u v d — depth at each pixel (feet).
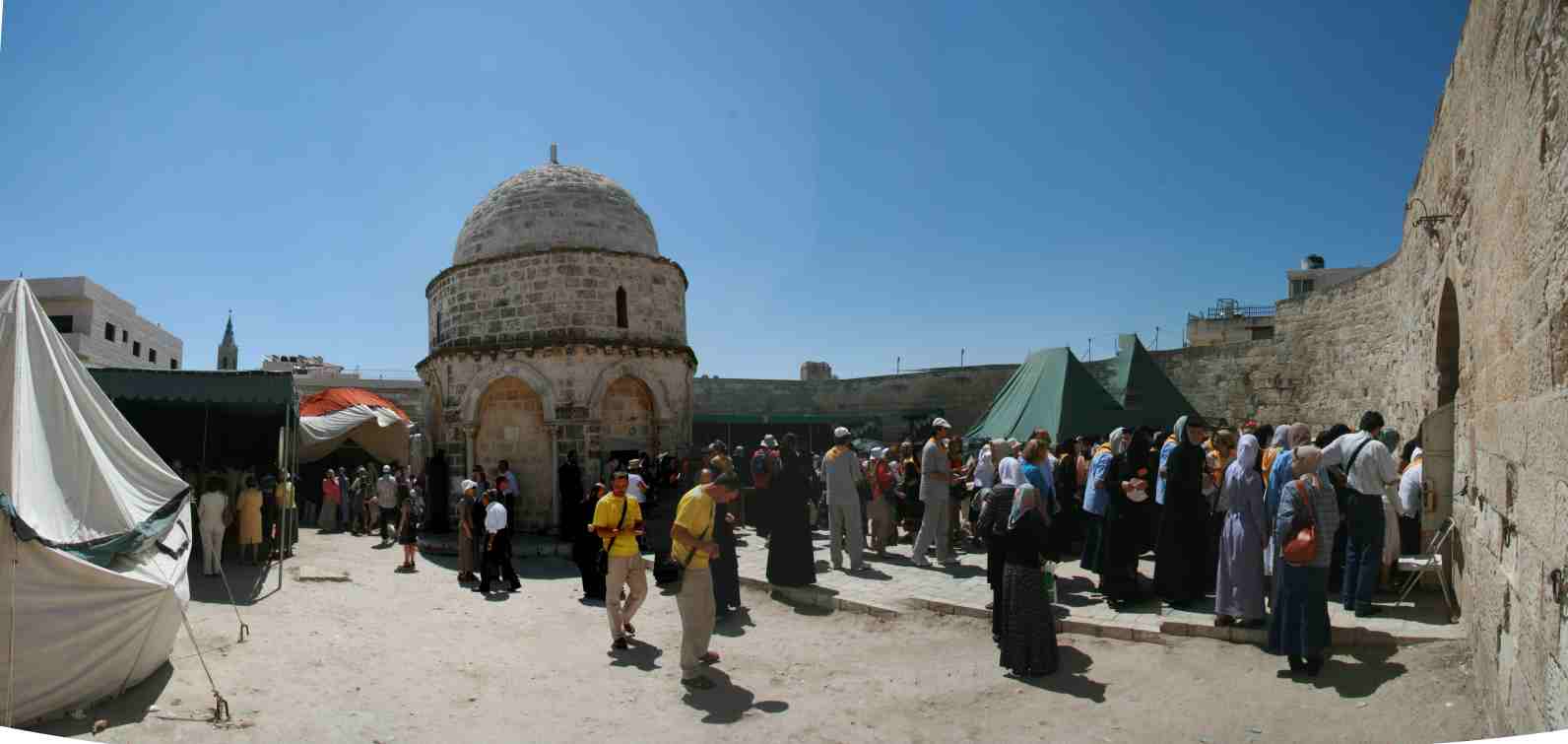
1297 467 22.40
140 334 127.85
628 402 60.03
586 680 26.27
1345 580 26.13
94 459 23.75
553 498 56.85
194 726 21.27
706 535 26.30
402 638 31.94
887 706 23.15
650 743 20.97
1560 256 12.65
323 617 34.96
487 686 25.68
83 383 25.61
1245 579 24.79
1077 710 21.70
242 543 48.37
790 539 36.14
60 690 21.22
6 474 20.95
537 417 58.34
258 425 55.77
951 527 45.01
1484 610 18.78
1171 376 89.04
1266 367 80.64
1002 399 65.21
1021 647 24.20
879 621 31.65
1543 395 13.55
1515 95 16.38
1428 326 36.94
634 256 61.21
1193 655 24.30
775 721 22.29
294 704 23.45
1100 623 26.91
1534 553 14.05
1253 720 19.98
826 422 102.68
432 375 63.46
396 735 21.45
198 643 29.40
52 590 20.99
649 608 36.91
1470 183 23.16
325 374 125.70
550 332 58.34
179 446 54.34
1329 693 20.76
